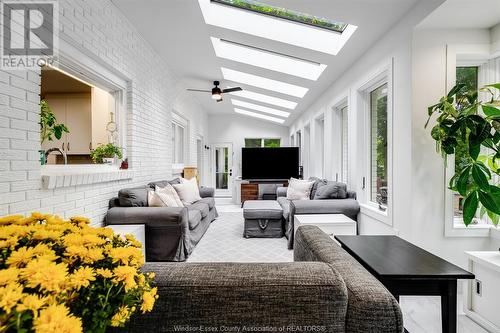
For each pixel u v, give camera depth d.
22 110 1.74
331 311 0.72
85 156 3.88
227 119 9.05
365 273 0.86
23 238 0.70
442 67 2.28
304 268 0.81
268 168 7.58
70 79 3.29
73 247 0.64
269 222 3.98
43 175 1.91
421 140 2.28
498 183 2.29
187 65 4.48
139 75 3.39
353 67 3.57
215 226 4.70
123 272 0.59
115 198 2.89
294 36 3.35
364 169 3.47
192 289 0.72
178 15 2.96
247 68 4.42
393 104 2.58
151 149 3.83
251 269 0.80
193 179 4.92
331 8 2.37
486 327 1.76
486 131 1.71
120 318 0.58
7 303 0.44
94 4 2.45
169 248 2.80
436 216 2.29
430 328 1.76
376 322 0.71
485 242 2.27
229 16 3.20
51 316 0.45
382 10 2.35
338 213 3.27
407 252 1.42
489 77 2.38
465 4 1.93
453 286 1.18
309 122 6.21
